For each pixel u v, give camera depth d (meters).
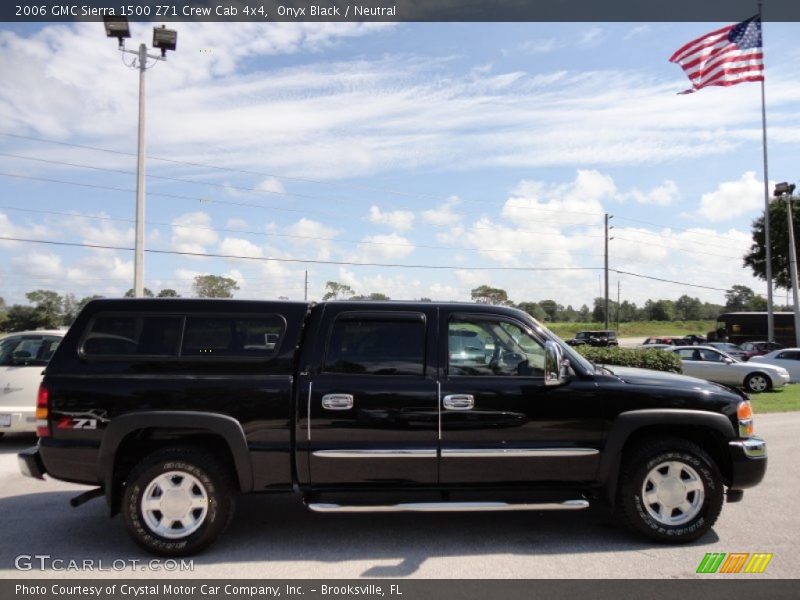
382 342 5.09
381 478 4.92
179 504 4.80
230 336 5.05
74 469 4.85
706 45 23.92
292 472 4.91
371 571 4.49
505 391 4.98
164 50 20.67
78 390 4.87
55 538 5.23
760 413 14.04
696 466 4.99
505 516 5.77
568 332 79.50
